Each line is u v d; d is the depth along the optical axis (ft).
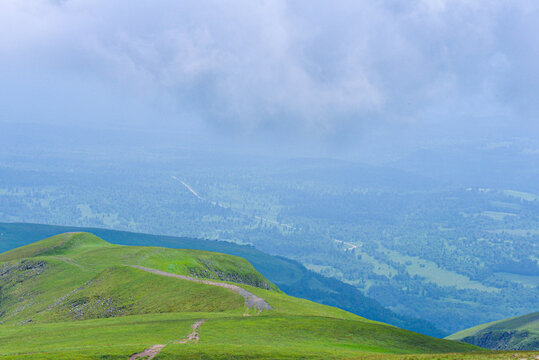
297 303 388.57
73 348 252.01
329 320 313.94
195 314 341.21
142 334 281.54
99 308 434.30
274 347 245.24
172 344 252.42
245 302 368.27
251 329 286.25
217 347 242.99
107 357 233.96
